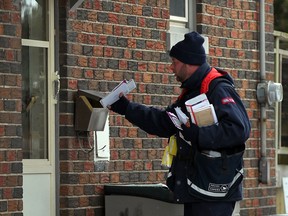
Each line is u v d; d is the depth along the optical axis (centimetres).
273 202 1562
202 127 849
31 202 1205
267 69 1559
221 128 851
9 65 1147
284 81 1775
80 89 1251
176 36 1384
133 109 916
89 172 1256
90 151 1258
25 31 1224
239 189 883
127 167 1309
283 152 1767
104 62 1285
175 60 891
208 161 858
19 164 1151
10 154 1142
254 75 1530
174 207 1184
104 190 1269
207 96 872
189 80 884
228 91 872
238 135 854
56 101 1240
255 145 1523
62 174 1235
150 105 1344
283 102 1772
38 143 1227
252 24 1531
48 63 1238
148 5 1351
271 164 1555
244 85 1509
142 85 1335
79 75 1252
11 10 1152
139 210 1225
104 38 1288
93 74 1270
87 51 1264
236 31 1499
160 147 1355
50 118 1234
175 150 889
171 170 892
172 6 1427
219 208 868
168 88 1372
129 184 1298
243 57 1510
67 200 1230
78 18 1256
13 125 1147
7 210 1137
